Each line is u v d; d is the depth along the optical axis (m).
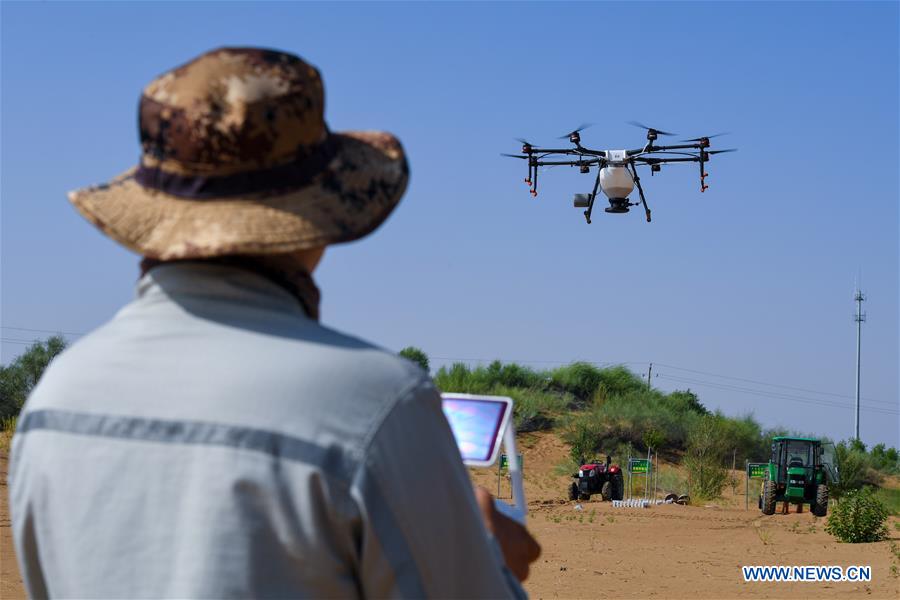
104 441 1.54
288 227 1.61
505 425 2.10
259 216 1.61
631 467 31.42
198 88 1.63
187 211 1.64
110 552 1.51
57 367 1.69
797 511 25.31
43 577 1.71
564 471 36.09
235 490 1.45
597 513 22.19
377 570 1.46
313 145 1.69
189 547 1.46
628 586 10.42
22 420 1.70
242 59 1.64
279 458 1.45
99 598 1.52
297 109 1.64
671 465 38.94
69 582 1.56
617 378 49.19
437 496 1.49
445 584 1.49
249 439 1.46
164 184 1.68
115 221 1.66
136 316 1.65
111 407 1.56
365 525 1.44
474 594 1.53
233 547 1.44
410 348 48.12
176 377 1.54
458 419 2.12
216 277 1.63
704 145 20.86
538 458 39.12
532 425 42.84
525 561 1.92
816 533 17.08
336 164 1.71
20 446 1.68
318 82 1.70
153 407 1.53
